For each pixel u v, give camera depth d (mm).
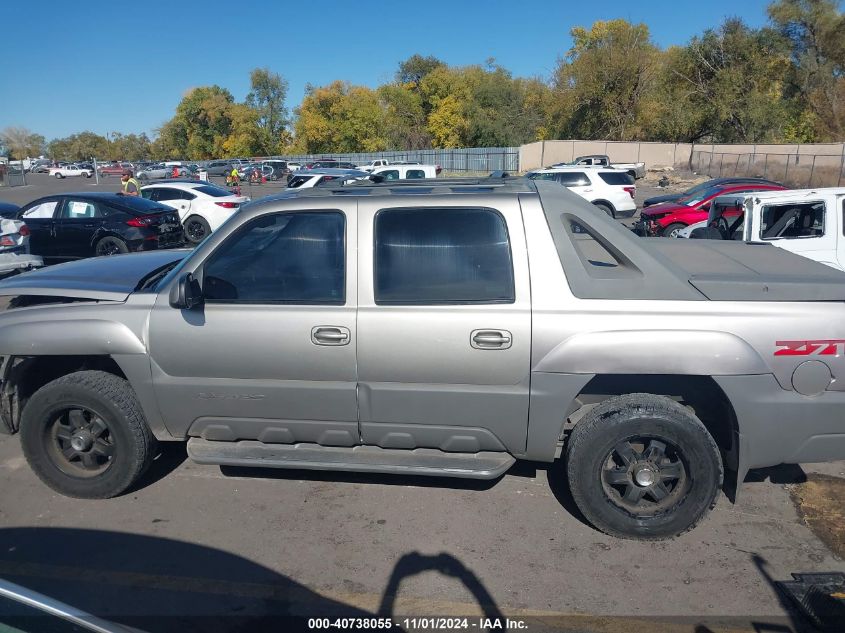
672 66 48344
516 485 4324
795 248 8695
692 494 3561
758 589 3271
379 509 4051
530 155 48688
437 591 3289
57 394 4004
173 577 3418
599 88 49719
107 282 4254
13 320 4043
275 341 3721
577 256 3584
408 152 58156
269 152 88375
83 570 3482
